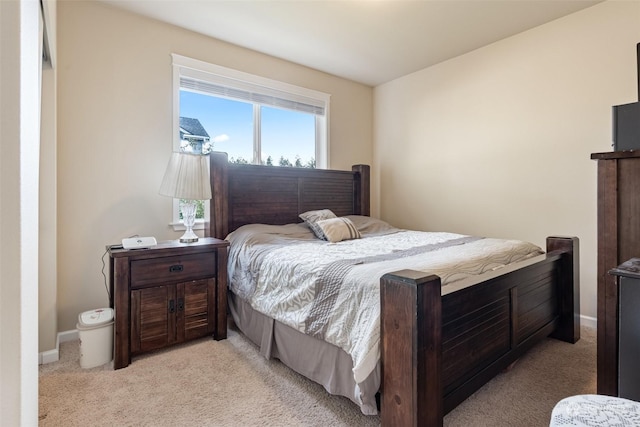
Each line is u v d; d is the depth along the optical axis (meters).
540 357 2.03
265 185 3.15
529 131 2.87
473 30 2.84
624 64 2.36
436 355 1.21
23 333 0.61
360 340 1.34
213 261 2.33
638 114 1.62
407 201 3.90
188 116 2.93
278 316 1.88
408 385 1.16
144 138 2.63
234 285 2.44
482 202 3.21
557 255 2.21
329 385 1.53
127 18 2.55
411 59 3.43
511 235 3.01
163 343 2.10
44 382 1.78
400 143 3.96
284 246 2.31
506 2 2.43
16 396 0.59
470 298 1.47
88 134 2.40
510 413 1.49
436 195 3.60
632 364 1.07
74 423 1.44
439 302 1.22
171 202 2.76
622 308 1.10
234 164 2.95
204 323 2.28
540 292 2.05
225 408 1.54
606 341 1.48
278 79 3.41
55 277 2.08
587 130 2.54
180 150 2.83
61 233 2.31
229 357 2.06
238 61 3.13
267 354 1.98
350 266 1.64
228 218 2.89
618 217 1.48
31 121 0.74
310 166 3.80
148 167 2.65
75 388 1.72
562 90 2.66
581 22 2.54
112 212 2.50
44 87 2.06
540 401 1.58
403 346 1.17
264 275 2.10
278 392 1.67
